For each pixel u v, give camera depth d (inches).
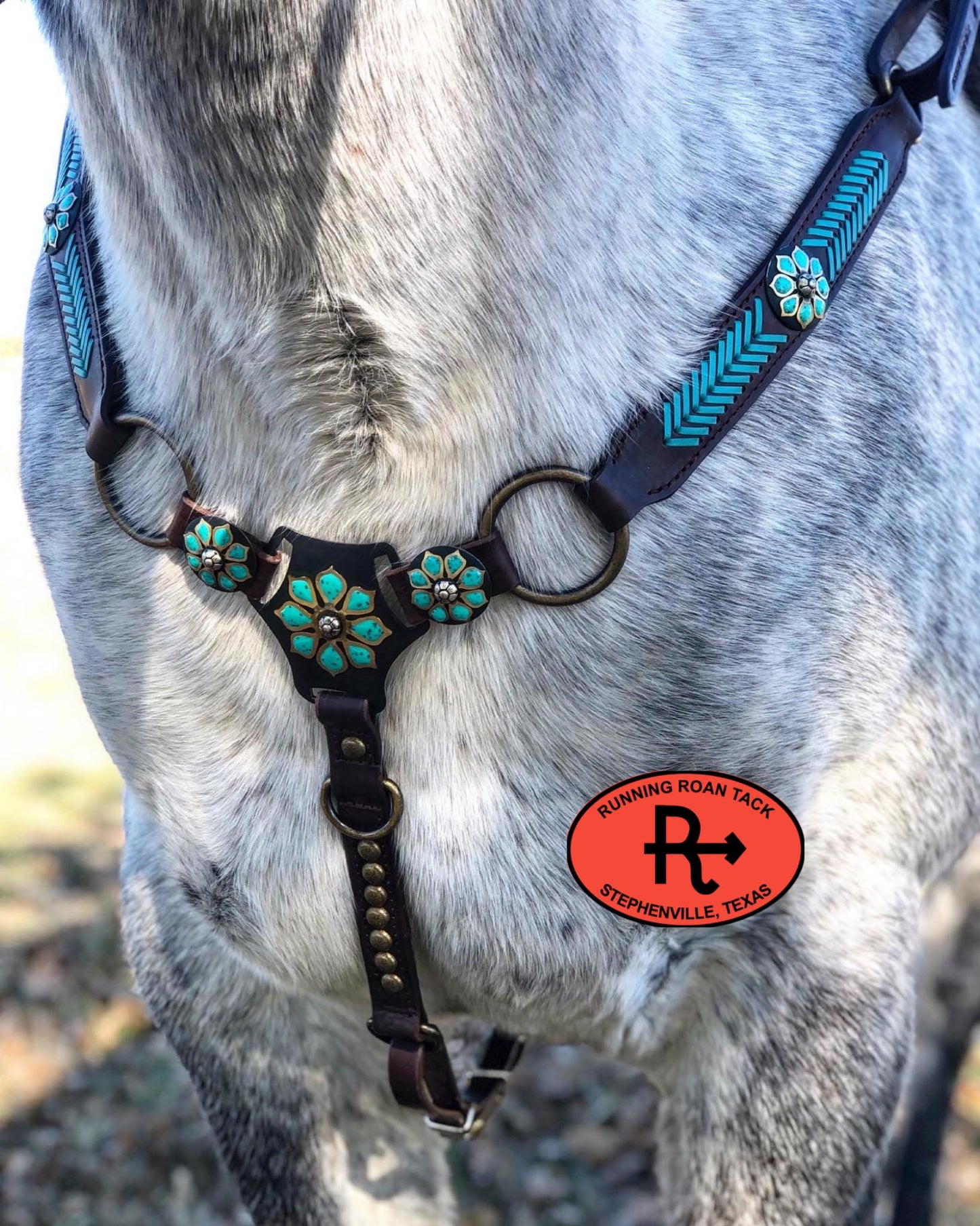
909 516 40.9
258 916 39.3
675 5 37.1
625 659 35.2
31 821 127.0
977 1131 89.2
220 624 36.5
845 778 41.5
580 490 33.9
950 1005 71.3
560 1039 44.4
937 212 44.8
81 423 38.6
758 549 36.0
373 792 36.1
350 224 29.5
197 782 38.5
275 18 27.1
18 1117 94.0
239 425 34.0
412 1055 41.4
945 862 50.8
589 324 33.2
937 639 44.2
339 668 35.1
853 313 38.7
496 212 30.7
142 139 29.7
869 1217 45.6
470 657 35.0
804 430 36.8
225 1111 46.6
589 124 31.5
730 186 36.5
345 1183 47.5
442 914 37.6
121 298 36.5
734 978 40.9
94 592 38.5
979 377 46.5
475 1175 87.9
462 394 32.1
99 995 106.0
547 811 36.5
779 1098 41.3
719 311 35.7
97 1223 85.0
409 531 33.9
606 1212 85.5
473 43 29.2
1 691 106.8
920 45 46.6
